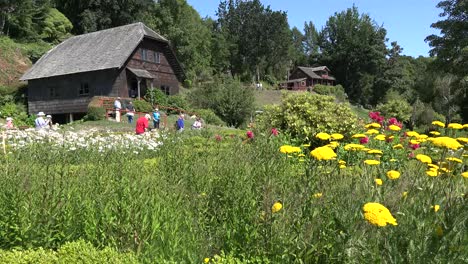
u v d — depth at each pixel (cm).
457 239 271
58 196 405
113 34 3784
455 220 277
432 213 297
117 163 531
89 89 3509
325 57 9562
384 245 281
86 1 5712
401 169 467
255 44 9194
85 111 3512
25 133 1065
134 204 372
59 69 3656
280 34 9369
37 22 5100
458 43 3753
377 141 800
